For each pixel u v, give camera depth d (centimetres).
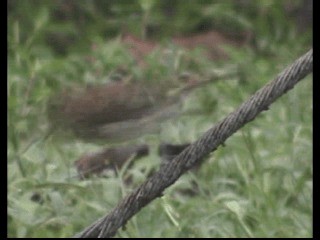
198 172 1376
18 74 1694
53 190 1277
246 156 1381
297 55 2002
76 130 966
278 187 1334
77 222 1239
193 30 2228
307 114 1603
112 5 2348
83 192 1246
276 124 1517
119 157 1359
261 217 1236
